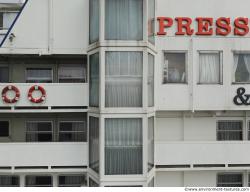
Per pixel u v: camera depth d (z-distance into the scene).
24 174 15.42
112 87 13.07
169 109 14.99
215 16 15.25
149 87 13.69
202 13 15.21
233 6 15.30
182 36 15.11
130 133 13.13
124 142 13.13
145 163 13.10
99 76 13.09
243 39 15.29
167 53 15.16
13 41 15.10
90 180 14.26
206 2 15.22
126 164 13.13
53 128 16.36
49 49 15.12
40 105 14.62
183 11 15.16
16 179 15.62
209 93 15.11
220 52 15.24
